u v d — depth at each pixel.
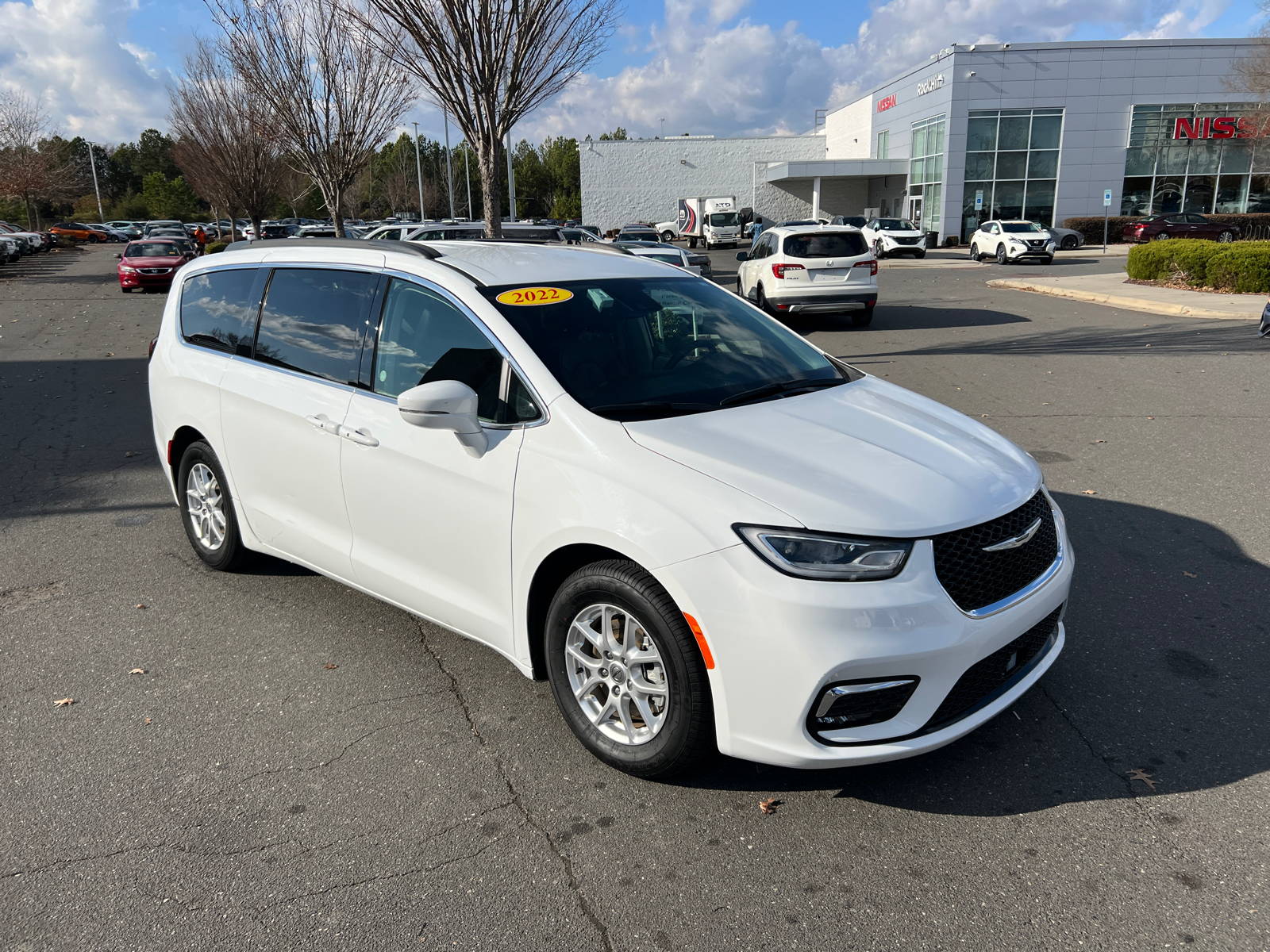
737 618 2.57
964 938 2.33
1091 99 37.81
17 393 10.26
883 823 2.79
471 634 3.45
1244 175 38.06
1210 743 3.14
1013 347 12.18
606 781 3.04
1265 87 34.81
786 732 2.59
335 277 3.96
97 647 4.09
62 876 2.62
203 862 2.67
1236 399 8.51
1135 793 2.89
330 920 2.44
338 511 3.86
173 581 4.84
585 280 3.74
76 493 6.47
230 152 33.59
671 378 3.40
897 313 16.98
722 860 2.65
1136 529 5.25
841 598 2.52
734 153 55.81
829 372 3.86
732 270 31.73
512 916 2.44
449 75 9.79
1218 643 3.86
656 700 2.96
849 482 2.76
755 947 2.32
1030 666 3.04
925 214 42.69
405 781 3.06
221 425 4.39
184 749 3.27
